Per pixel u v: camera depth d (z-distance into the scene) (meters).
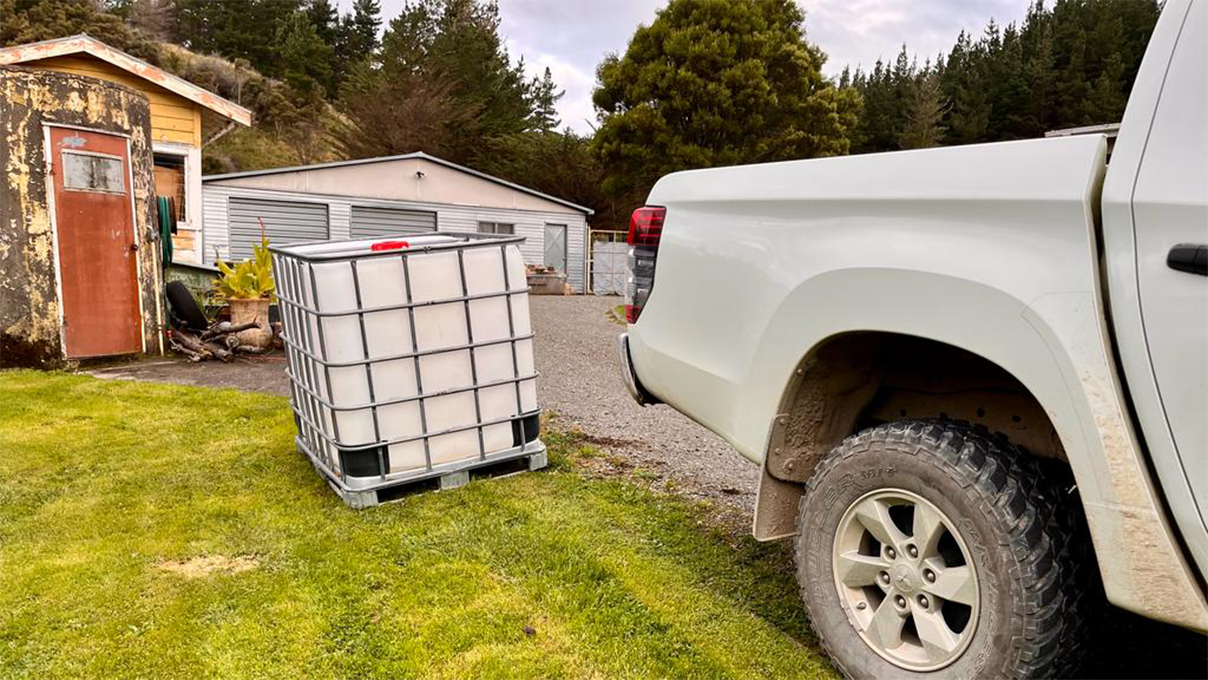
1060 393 1.42
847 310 1.79
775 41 22.86
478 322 3.37
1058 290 1.43
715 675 1.94
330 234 15.84
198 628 2.12
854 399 2.11
